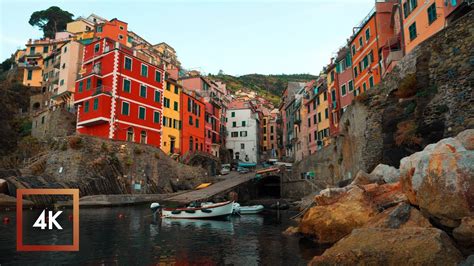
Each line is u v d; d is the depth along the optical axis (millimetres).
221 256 13430
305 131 63219
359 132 26844
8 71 89188
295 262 12391
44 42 89062
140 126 47875
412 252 8328
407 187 13031
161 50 101000
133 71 47875
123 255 13500
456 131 17750
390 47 35438
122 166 39031
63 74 66625
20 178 31438
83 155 36062
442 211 10141
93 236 17672
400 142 21625
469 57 17969
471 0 23094
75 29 91625
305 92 66312
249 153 90125
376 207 15492
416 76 21297
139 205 35469
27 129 64125
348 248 9461
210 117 76062
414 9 30312
